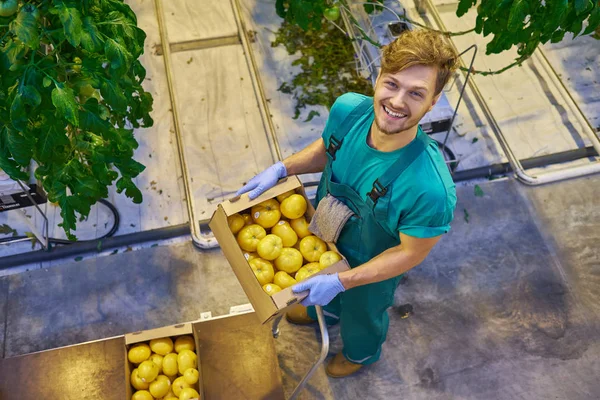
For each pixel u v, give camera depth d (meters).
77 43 2.36
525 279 3.87
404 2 5.09
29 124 2.77
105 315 3.73
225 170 4.29
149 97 3.23
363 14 4.54
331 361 3.50
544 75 4.73
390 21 4.36
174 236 4.03
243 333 3.25
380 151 2.29
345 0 4.55
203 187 4.22
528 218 4.11
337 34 4.92
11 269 3.88
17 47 2.41
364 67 4.56
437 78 2.03
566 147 4.42
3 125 2.61
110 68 2.55
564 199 4.18
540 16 3.45
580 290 3.83
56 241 3.91
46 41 2.64
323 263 2.51
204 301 3.78
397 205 2.30
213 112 4.53
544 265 3.93
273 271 2.58
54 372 3.14
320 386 3.49
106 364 3.17
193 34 4.92
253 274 2.41
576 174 4.23
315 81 4.69
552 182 4.24
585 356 3.60
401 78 2.00
